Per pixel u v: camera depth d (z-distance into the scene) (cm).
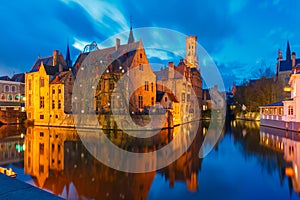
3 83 6556
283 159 1809
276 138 2950
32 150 2288
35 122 5347
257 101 6944
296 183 1259
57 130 4197
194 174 1437
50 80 5275
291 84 4106
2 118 5391
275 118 4375
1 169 1422
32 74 5559
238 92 8281
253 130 4003
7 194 531
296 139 2822
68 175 1423
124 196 1091
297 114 3559
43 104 5291
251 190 1162
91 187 1203
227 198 1059
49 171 1509
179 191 1147
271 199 1046
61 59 6338
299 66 4006
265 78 7119
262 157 1898
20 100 6869
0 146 2522
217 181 1284
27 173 1473
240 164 1677
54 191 1155
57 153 2116
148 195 1095
